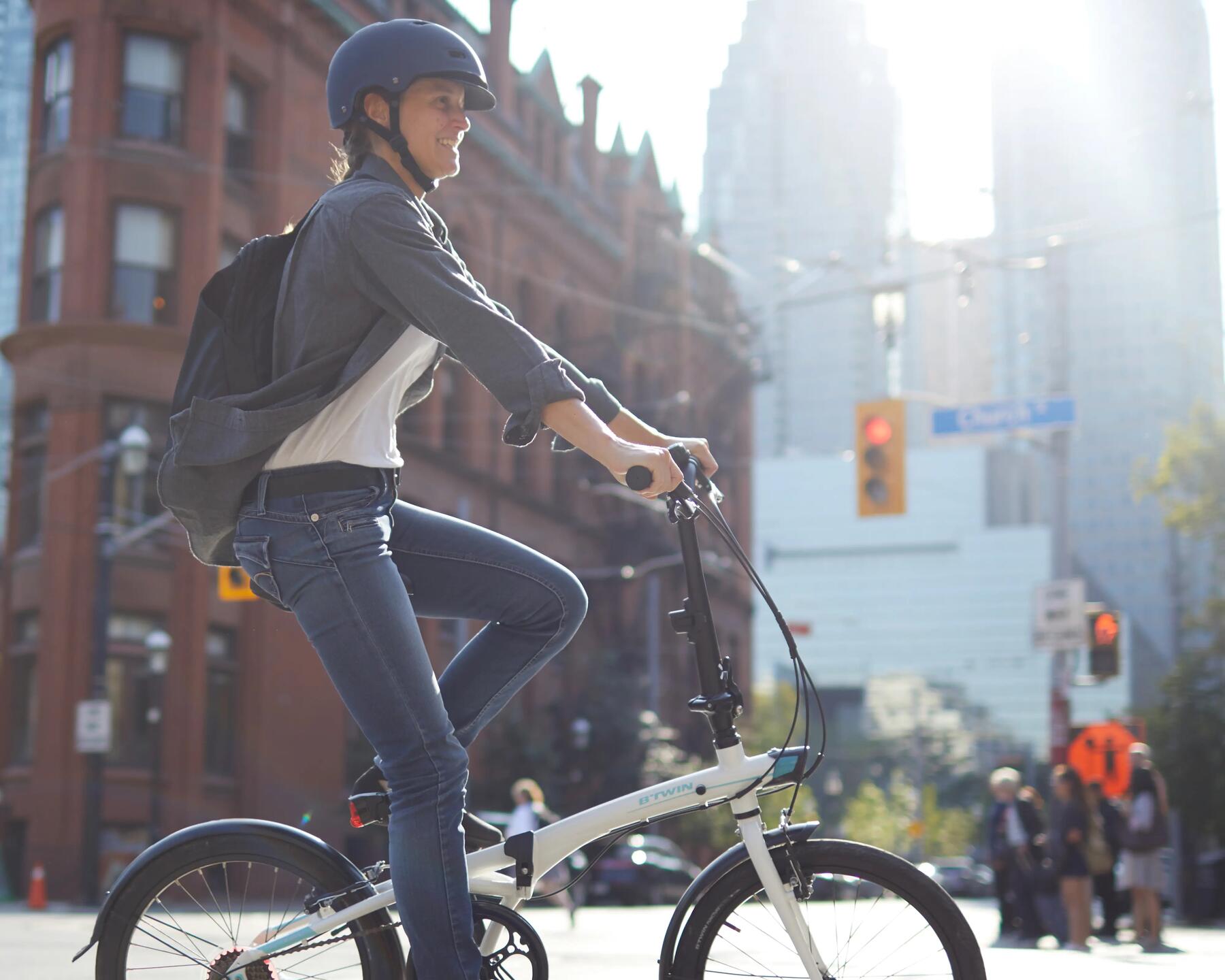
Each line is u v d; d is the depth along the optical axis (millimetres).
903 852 91000
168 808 29031
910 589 187875
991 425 20688
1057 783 14258
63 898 27984
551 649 3787
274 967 3688
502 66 42188
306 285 3418
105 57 30188
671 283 49688
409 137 3539
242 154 32188
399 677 3414
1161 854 14602
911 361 197000
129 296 30047
